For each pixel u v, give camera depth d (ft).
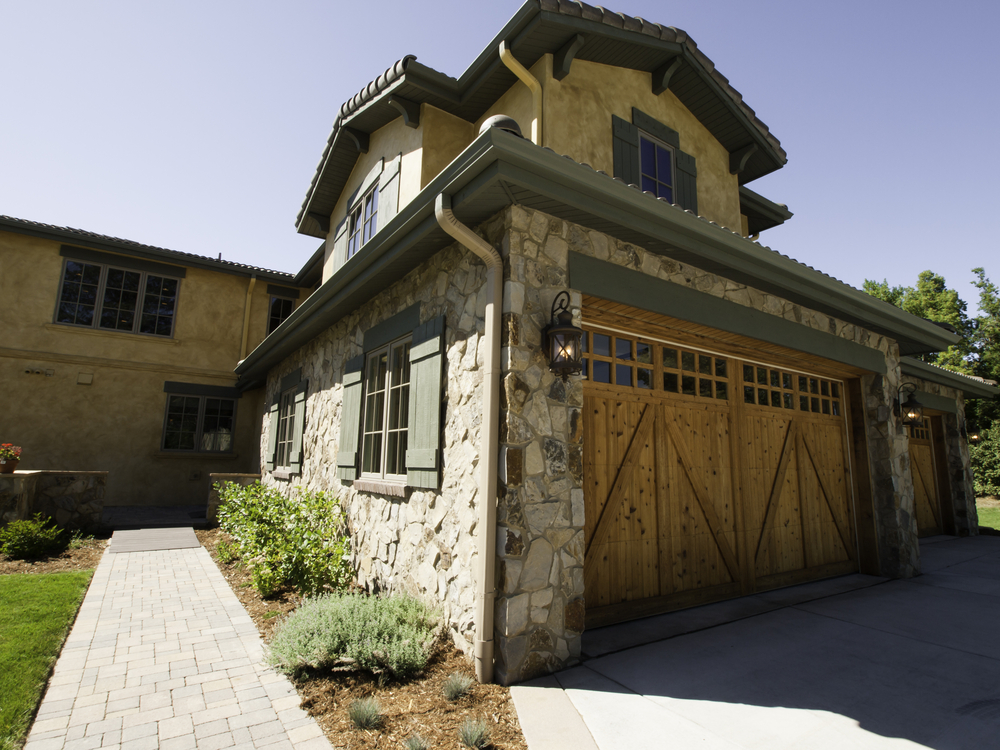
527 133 18.29
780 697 9.79
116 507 36.37
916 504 31.04
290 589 17.33
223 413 41.96
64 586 16.69
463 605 11.84
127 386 38.45
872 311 19.86
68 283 37.27
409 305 16.63
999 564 23.08
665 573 15.24
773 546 18.47
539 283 12.00
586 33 17.93
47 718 8.85
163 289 40.55
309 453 26.27
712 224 13.74
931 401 31.50
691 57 20.74
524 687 10.18
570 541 11.66
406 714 9.18
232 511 23.62
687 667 11.19
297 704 9.53
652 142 21.70
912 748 8.02
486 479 10.93
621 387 15.14
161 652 11.89
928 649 12.34
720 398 17.85
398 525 15.80
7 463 23.58
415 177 21.09
